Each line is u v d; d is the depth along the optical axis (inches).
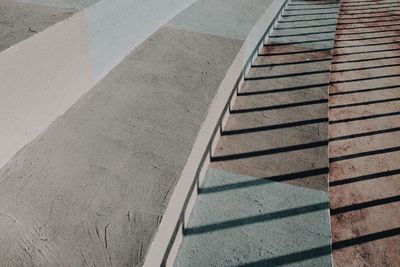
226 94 128.5
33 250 66.6
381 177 129.3
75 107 103.9
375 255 103.0
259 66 170.4
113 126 98.1
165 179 83.9
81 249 67.4
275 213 99.3
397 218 114.2
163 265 79.9
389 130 152.9
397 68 202.4
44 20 93.7
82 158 87.2
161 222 73.8
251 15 175.8
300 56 182.4
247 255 88.5
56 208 74.6
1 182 79.2
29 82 86.7
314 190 106.8
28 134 89.6
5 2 104.1
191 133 98.1
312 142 124.5
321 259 88.4
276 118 135.1
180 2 169.0
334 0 276.1
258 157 117.4
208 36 149.8
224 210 99.6
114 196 78.4
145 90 113.7
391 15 284.7
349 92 177.8
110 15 114.4
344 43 230.8
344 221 112.3
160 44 140.7
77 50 102.2
